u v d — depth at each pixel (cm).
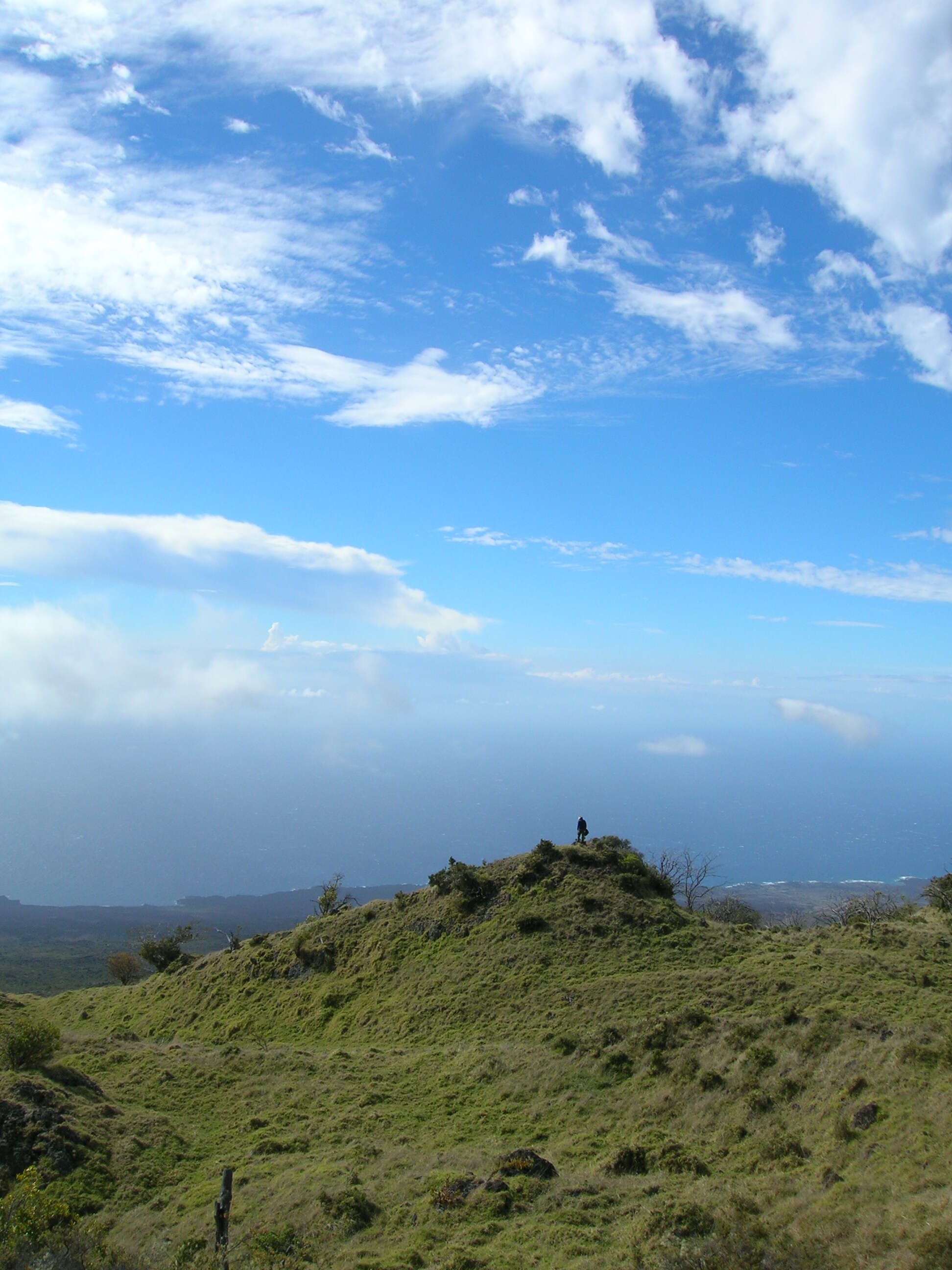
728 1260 1488
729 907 7844
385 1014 4628
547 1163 2270
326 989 5184
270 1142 2870
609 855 5725
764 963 4150
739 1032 2917
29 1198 1886
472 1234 1886
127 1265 1773
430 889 5922
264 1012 5219
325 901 6894
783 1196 1791
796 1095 2361
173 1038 5228
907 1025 2600
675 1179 2078
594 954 4588
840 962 4000
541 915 5047
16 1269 1667
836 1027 2702
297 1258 1923
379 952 5353
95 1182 2575
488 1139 2717
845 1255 1423
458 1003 4419
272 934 6481
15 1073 3209
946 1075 2084
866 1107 2062
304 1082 3562
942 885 6025
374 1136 2875
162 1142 2919
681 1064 2873
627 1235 1755
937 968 3888
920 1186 1623
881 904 6669
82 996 6594
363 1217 2109
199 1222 2231
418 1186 2259
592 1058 3200
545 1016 3991
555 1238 1795
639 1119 2622
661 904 5191
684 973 4100
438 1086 3338
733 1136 2258
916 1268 1294
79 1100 3095
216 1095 3503
